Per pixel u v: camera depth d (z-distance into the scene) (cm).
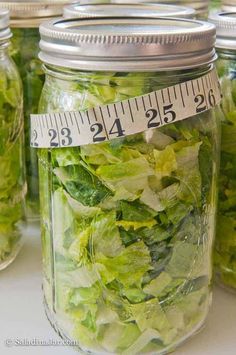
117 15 37
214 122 33
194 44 29
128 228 31
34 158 47
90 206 31
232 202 37
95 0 48
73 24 33
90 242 32
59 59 30
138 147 30
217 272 40
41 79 45
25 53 44
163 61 28
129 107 29
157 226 31
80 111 30
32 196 48
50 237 34
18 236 43
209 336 36
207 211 34
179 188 31
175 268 33
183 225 32
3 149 40
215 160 34
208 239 34
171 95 30
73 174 31
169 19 35
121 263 31
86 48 28
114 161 30
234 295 40
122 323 33
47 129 31
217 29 35
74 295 33
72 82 30
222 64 36
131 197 30
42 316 38
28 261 44
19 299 39
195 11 41
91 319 33
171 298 33
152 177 30
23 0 44
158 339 33
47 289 36
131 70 28
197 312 35
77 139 30
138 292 32
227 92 36
